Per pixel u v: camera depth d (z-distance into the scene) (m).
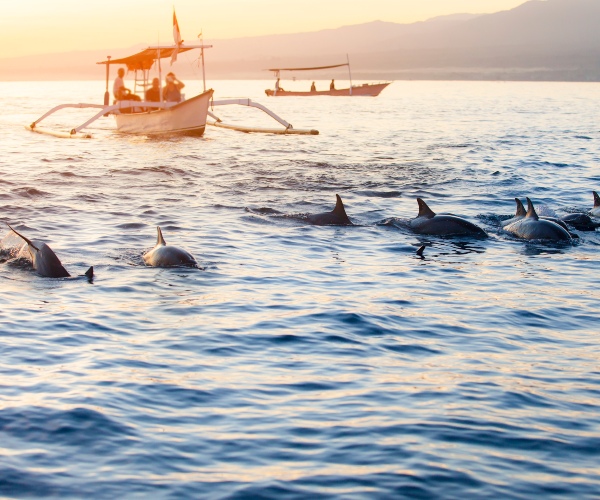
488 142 39.66
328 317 10.86
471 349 9.66
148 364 8.84
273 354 9.30
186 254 13.82
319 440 6.91
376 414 7.50
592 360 9.34
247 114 66.62
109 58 42.38
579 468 6.47
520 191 23.33
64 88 175.88
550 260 14.79
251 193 22.27
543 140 40.97
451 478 6.24
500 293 12.43
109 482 6.10
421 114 66.38
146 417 7.34
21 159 29.47
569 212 19.48
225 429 7.12
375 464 6.46
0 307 10.92
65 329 10.05
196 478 6.20
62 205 19.67
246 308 11.23
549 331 10.52
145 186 23.34
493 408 7.71
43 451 6.58
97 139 38.78
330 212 18.05
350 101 95.62
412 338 10.05
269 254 14.86
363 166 28.91
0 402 7.59
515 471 6.39
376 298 11.97
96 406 7.53
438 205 20.80
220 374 8.57
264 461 6.50
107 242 15.47
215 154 32.50
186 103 38.75
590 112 70.31
